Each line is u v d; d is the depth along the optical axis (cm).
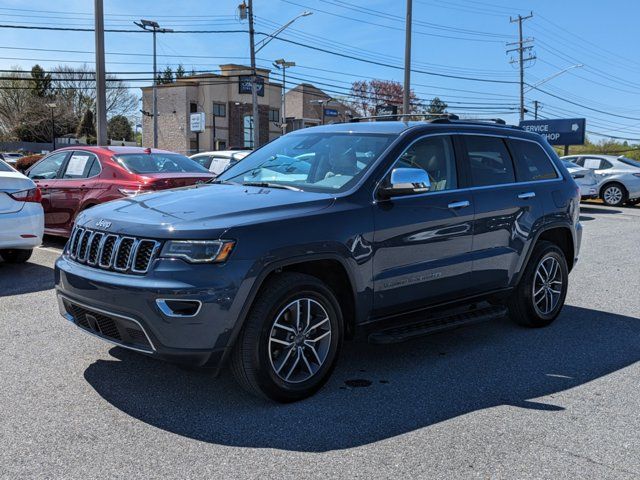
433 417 378
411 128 479
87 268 391
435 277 468
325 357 406
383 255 429
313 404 394
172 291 346
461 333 567
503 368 471
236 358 371
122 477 301
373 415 379
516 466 320
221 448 332
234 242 359
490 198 511
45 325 545
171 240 357
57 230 918
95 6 1608
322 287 398
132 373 439
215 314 352
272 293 374
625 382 446
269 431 354
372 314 435
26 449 327
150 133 6544
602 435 358
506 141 556
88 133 8244
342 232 403
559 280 595
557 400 410
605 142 6475
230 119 6419
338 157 468
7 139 7888
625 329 587
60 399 392
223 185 473
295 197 414
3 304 612
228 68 6319
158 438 342
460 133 512
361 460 322
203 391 410
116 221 388
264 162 511
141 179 830
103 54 1633
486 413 386
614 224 1456
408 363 479
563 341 546
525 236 544
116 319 367
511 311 579
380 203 432
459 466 318
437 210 466
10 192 717
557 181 595
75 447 330
